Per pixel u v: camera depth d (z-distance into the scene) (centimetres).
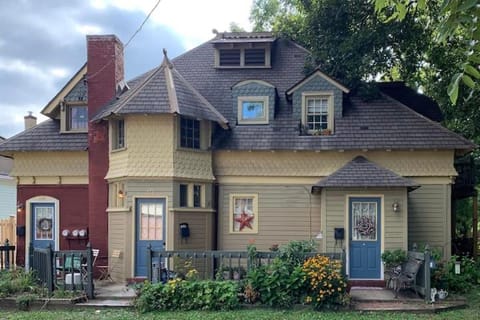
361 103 1761
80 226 1805
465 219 2342
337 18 1839
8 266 1678
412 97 1939
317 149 1661
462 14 371
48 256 1312
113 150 1647
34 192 1831
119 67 1798
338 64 1792
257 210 1716
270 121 1750
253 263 1280
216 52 1933
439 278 1361
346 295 1204
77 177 1819
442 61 1855
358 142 1650
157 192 1559
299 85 1736
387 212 1521
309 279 1193
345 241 1535
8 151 1808
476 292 1395
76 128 1855
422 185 1664
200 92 1859
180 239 1570
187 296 1204
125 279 1547
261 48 1917
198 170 1655
